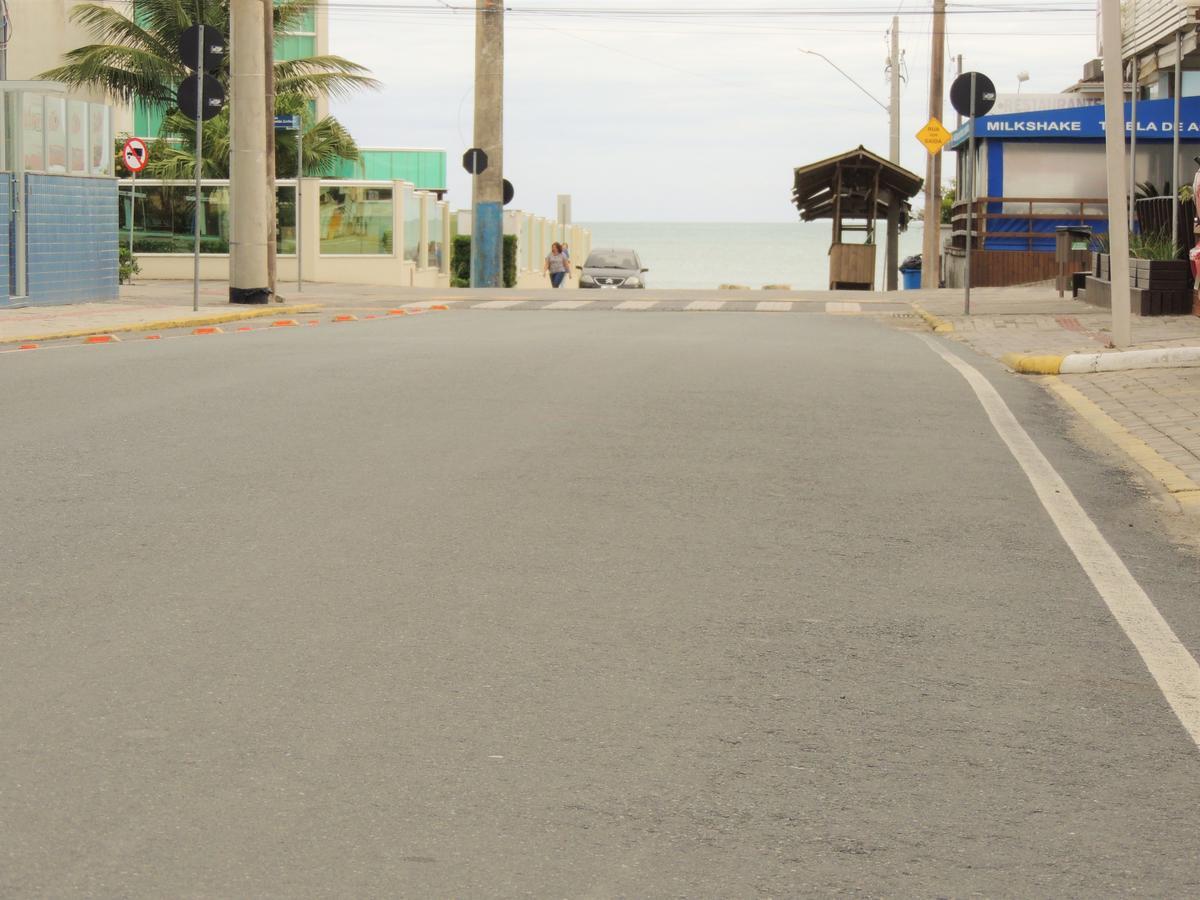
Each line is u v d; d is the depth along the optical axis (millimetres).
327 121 56562
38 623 7156
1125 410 15289
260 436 12516
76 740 5684
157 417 13438
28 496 9984
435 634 7113
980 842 4961
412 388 15680
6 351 19906
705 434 13141
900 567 8672
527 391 15578
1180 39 29984
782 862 4773
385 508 9812
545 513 9789
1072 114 46156
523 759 5594
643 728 5949
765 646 7070
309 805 5133
